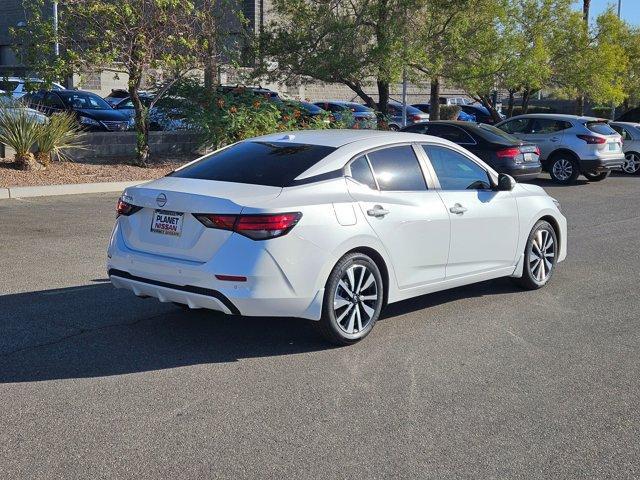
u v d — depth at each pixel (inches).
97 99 935.7
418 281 275.7
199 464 172.4
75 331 263.1
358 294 254.1
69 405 202.4
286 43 818.8
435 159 289.4
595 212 593.3
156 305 296.7
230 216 228.2
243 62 815.1
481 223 297.4
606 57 1057.5
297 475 168.7
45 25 634.8
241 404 206.2
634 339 272.5
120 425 191.2
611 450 185.5
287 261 230.5
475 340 267.1
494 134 677.9
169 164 711.7
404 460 177.3
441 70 876.6
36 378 220.4
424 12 836.0
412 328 279.0
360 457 178.1
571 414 206.2
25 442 180.9
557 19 1049.5
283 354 246.2
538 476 171.8
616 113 1625.2
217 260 227.9
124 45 657.6
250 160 261.6
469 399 214.4
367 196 256.7
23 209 506.9
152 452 177.5
